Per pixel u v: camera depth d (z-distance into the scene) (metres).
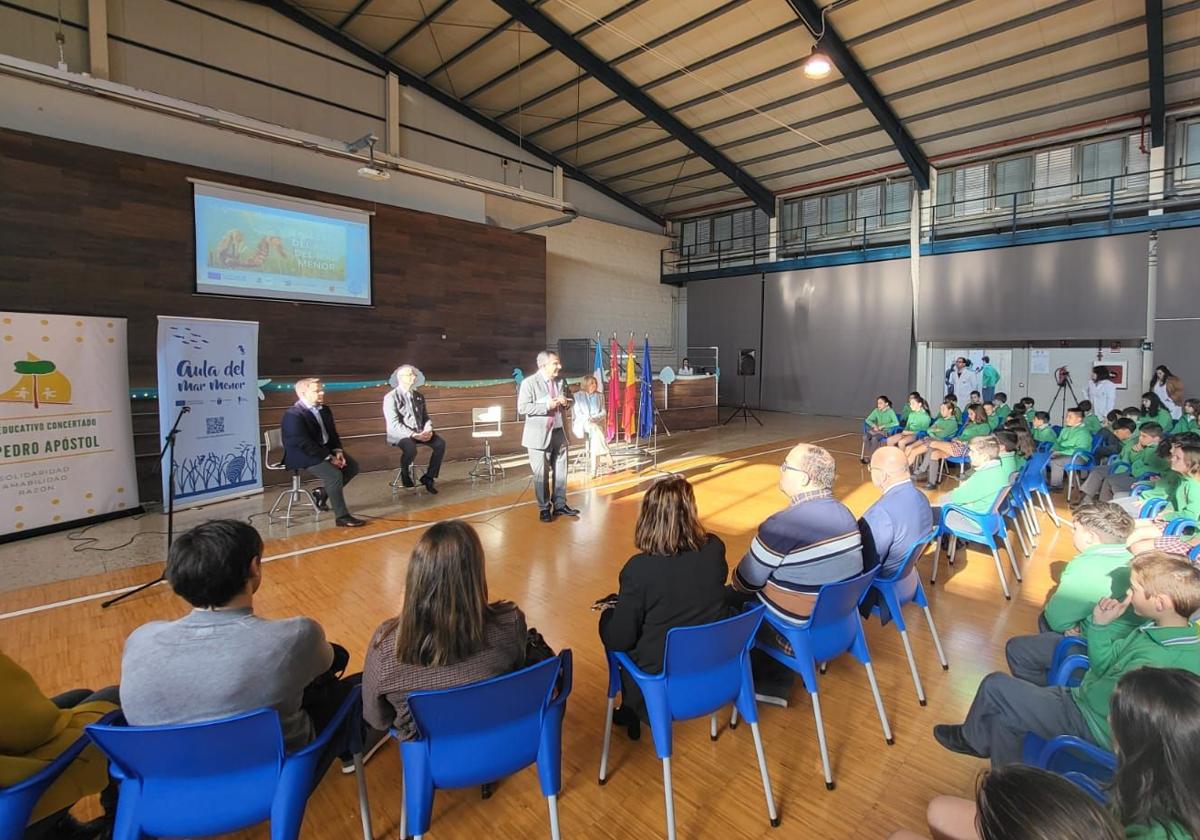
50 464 4.75
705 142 12.46
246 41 9.06
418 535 4.86
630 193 15.28
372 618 3.35
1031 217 11.04
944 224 12.06
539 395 5.26
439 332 10.79
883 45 8.98
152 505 5.68
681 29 9.21
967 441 6.66
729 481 6.81
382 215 9.93
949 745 2.22
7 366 4.49
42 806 1.44
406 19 9.61
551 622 3.30
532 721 1.64
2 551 4.38
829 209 13.88
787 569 2.25
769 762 2.18
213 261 8.09
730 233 15.55
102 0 7.66
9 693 1.40
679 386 11.44
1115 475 5.18
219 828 1.45
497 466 7.76
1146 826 0.98
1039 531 5.03
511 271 11.88
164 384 5.14
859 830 1.85
